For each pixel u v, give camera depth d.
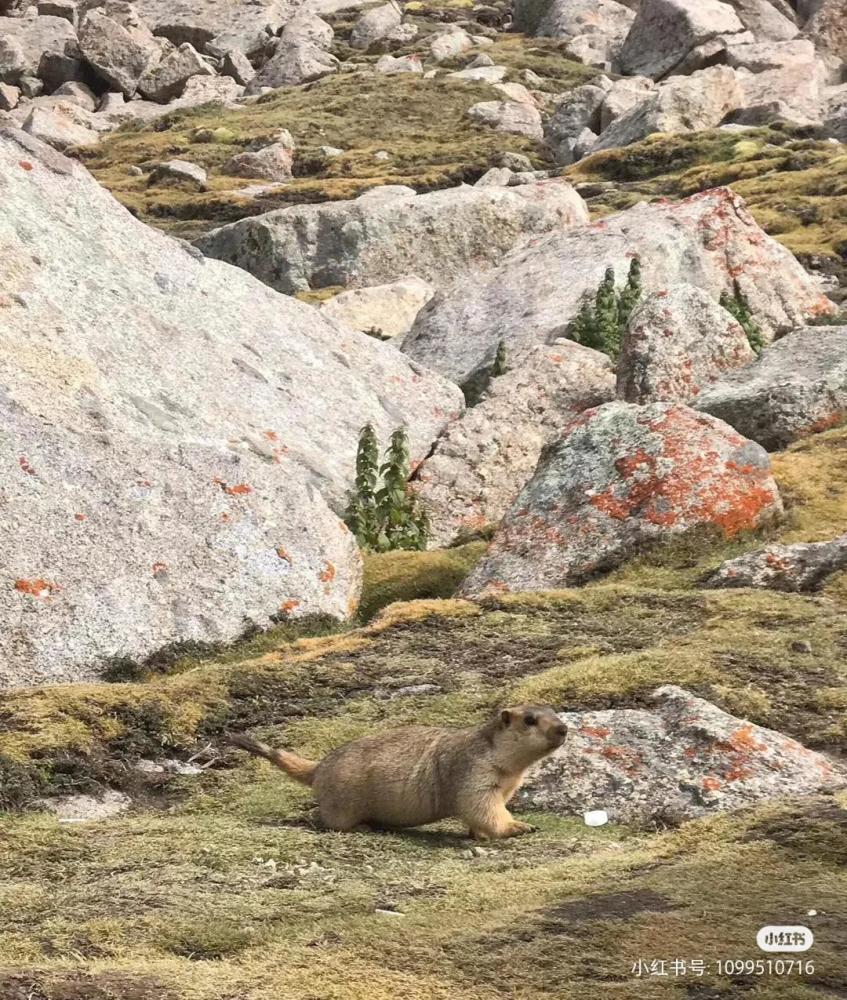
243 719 10.33
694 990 5.24
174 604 13.27
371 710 10.39
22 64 76.19
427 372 21.84
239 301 20.30
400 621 12.76
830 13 72.19
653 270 27.25
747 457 15.34
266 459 17.27
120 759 9.48
